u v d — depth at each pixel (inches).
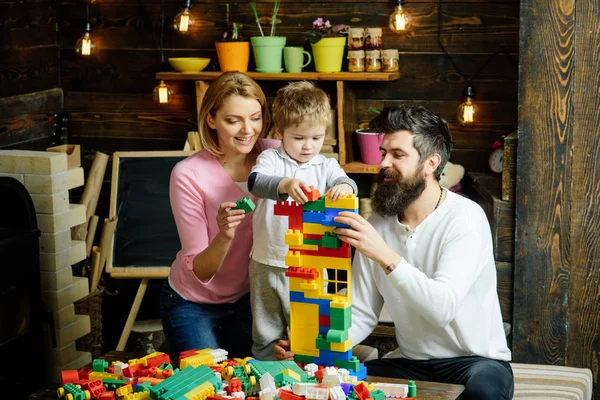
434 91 150.6
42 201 125.5
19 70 153.9
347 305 80.6
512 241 126.0
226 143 97.1
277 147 99.5
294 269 82.0
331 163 97.9
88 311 139.9
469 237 89.2
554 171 121.3
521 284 125.1
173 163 155.3
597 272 122.1
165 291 104.7
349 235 80.0
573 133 120.0
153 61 162.9
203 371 78.2
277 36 154.4
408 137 89.0
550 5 117.8
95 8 163.6
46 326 128.8
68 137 168.2
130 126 166.4
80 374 82.6
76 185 131.3
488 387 83.7
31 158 124.7
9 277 113.0
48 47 163.0
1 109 148.6
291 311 83.3
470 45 147.6
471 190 150.5
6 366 122.0
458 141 151.3
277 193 86.8
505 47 146.3
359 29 146.9
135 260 149.2
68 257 130.0
